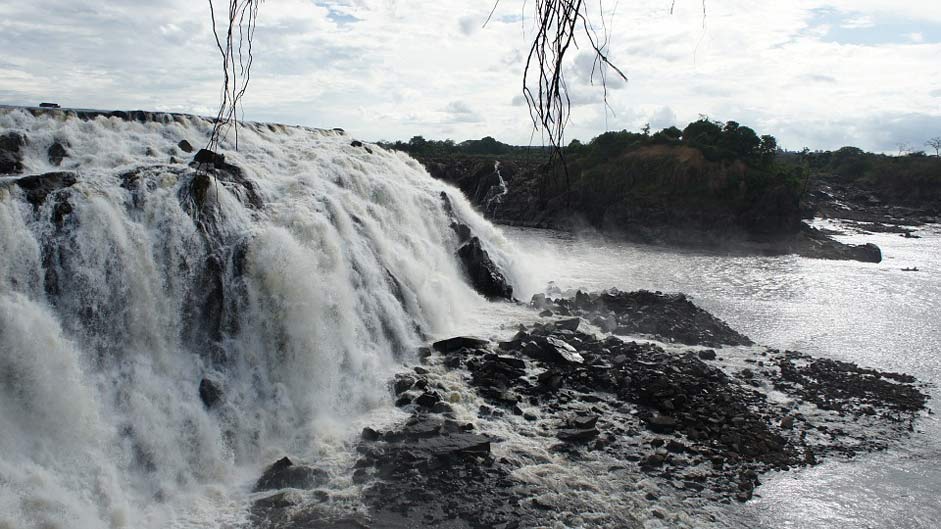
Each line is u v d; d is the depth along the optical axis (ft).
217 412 43.96
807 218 290.35
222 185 57.06
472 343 61.82
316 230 59.36
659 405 53.06
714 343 73.15
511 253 106.11
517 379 55.52
